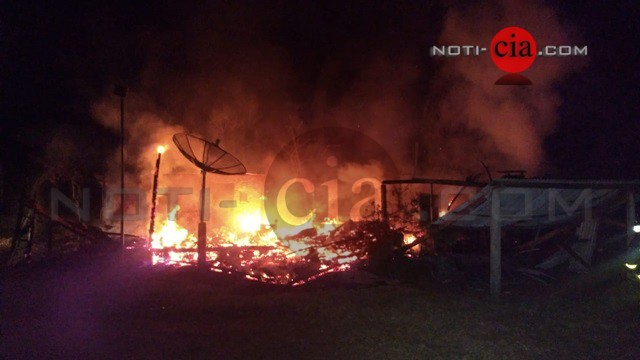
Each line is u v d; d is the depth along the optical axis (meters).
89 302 8.77
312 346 6.55
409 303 8.52
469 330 7.12
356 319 7.69
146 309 8.36
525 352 6.32
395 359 6.11
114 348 6.49
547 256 10.62
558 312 7.94
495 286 8.88
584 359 6.12
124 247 12.18
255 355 6.25
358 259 11.11
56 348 6.49
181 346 6.56
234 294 9.41
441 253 10.77
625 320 7.52
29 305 8.56
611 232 10.41
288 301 8.80
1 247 14.09
